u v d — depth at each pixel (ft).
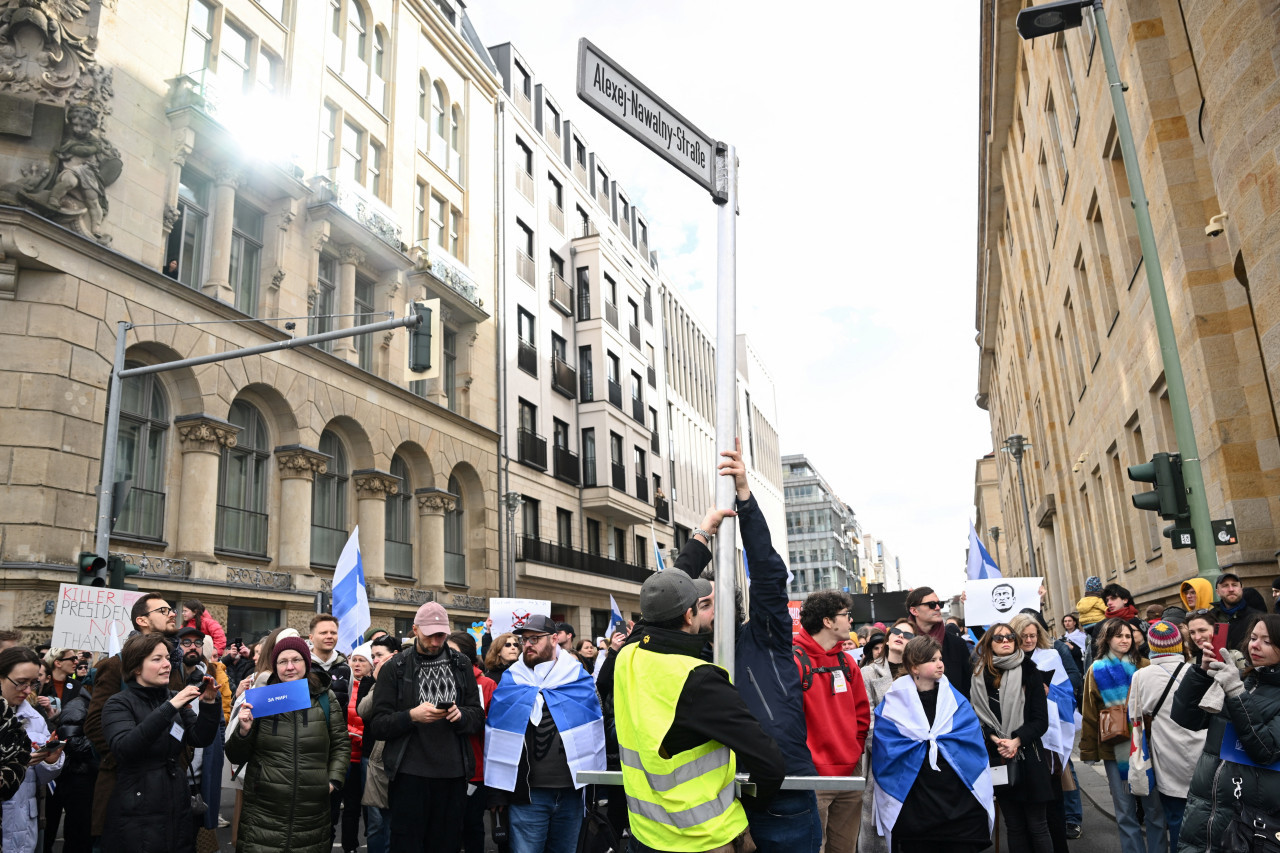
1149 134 41.27
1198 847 16.94
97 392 54.90
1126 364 53.83
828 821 20.12
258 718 19.88
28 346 51.90
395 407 83.76
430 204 95.96
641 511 133.18
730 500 10.77
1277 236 29.09
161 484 60.59
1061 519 92.73
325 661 26.37
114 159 56.29
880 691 23.91
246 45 72.95
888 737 18.88
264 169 69.31
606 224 148.05
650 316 165.48
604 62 10.16
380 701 22.58
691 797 10.46
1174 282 40.91
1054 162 71.77
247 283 70.59
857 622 97.09
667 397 170.91
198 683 20.18
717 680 10.44
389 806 22.39
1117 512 64.64
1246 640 16.38
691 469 185.47
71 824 24.70
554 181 130.52
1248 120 30.12
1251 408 37.06
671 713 10.55
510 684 23.98
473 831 27.04
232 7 70.69
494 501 99.25
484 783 24.63
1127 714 23.53
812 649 19.53
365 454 79.66
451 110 102.89
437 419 90.48
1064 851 22.98
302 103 77.20
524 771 23.45
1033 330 96.68
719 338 11.19
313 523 74.38
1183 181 39.55
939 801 18.33
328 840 20.59
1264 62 29.53
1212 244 38.70
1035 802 21.38
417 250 89.10
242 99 71.00
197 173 66.59
